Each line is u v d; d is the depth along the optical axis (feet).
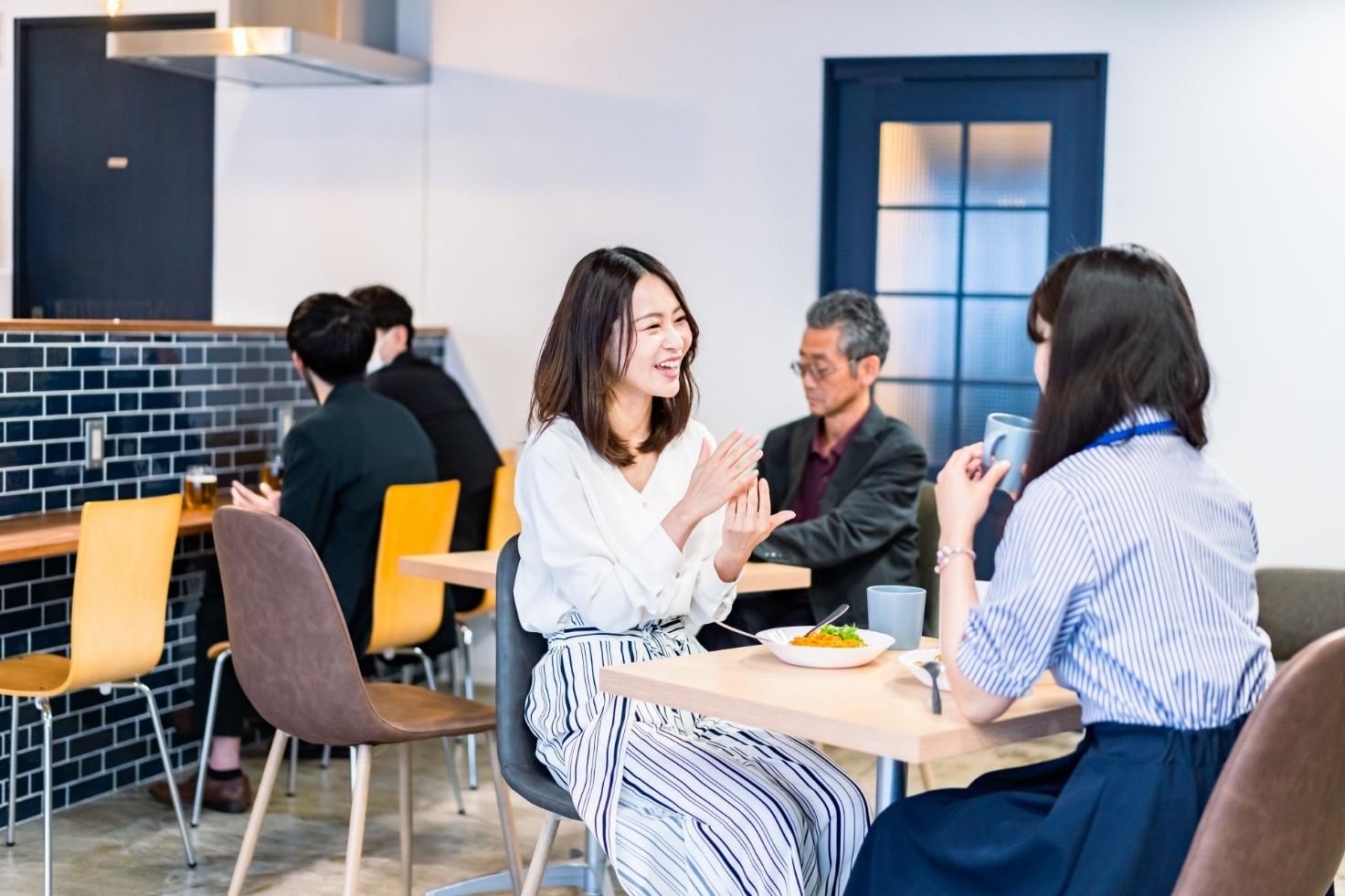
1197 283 15.16
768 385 16.53
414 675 16.93
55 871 11.16
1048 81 15.57
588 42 16.93
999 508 15.64
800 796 7.67
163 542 10.77
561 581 7.88
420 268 17.75
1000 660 6.06
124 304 18.89
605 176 16.97
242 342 14.70
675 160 16.70
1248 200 14.96
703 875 7.18
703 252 16.66
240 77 17.29
